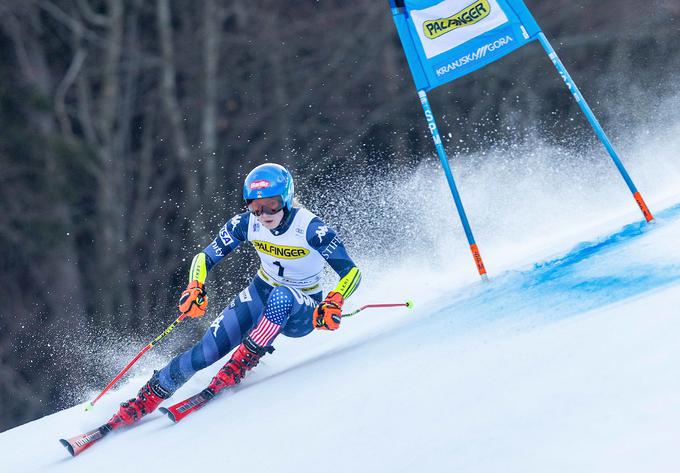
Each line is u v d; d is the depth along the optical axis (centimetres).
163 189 5747
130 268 5562
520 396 798
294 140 5734
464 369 955
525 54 5597
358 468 797
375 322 1694
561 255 1470
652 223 1408
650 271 1070
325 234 1411
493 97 5606
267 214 1383
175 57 5847
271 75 5844
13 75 5525
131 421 1384
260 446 981
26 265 5375
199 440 1118
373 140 5741
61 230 5309
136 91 5972
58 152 5306
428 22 1636
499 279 1493
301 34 5894
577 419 700
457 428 789
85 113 5834
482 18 1599
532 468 653
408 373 1037
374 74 5791
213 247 1502
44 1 5722
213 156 5666
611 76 5503
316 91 5788
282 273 1483
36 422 1758
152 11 6019
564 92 5525
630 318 887
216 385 1368
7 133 5259
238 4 5941
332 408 1009
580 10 5634
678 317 817
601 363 791
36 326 5319
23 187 5341
